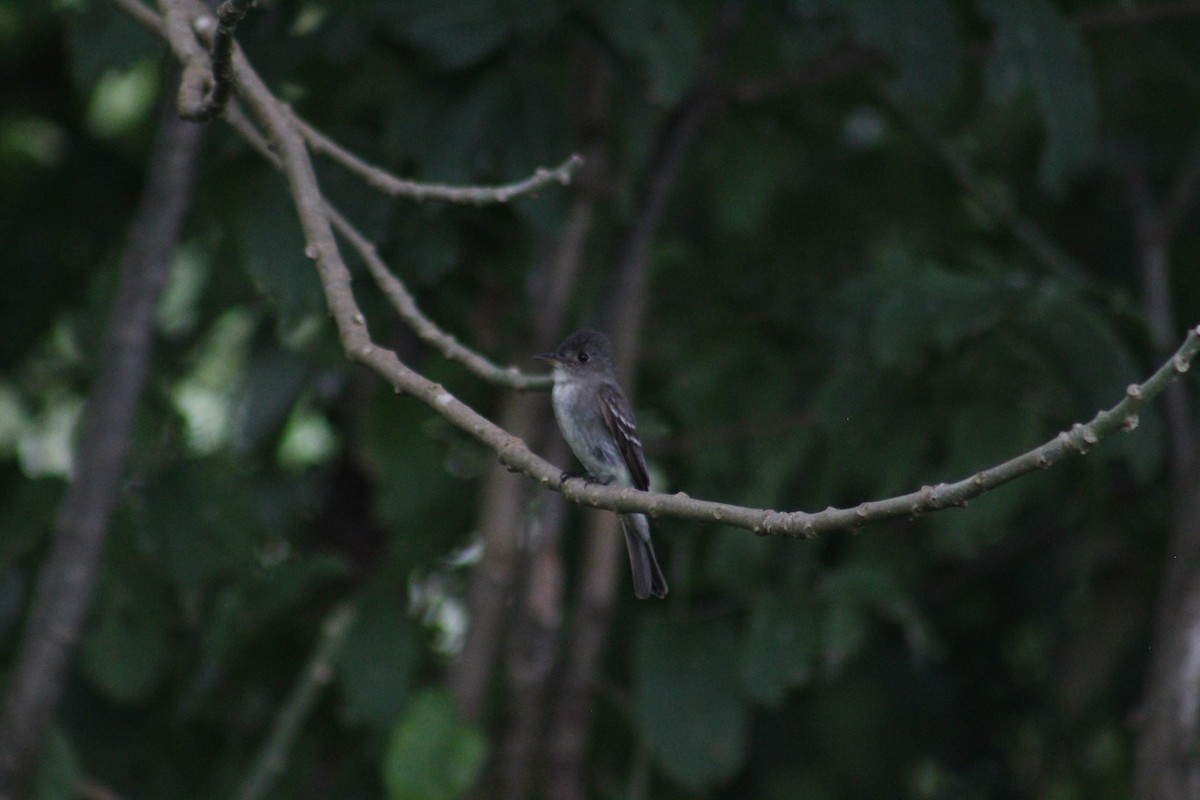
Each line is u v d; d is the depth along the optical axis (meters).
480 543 11.10
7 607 11.55
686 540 12.23
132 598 11.03
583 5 10.02
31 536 11.50
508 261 11.60
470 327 11.75
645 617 11.69
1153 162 14.46
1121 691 13.36
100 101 13.95
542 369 11.09
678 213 15.16
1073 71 10.26
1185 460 11.45
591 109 11.02
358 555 12.78
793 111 13.51
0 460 12.86
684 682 11.38
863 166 14.50
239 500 11.38
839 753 13.17
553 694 11.81
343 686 10.82
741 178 13.68
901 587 12.02
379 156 10.37
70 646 9.80
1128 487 13.27
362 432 11.43
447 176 9.73
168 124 10.18
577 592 12.47
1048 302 10.28
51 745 10.08
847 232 13.99
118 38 9.62
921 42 10.16
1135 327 11.70
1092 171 14.59
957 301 10.31
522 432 11.41
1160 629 10.73
